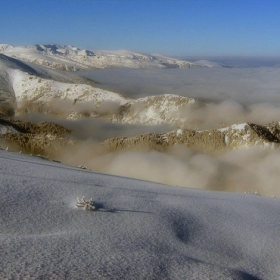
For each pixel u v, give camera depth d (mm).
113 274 4977
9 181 10117
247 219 9602
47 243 5992
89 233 6898
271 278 5934
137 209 9086
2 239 5996
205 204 10797
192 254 6621
